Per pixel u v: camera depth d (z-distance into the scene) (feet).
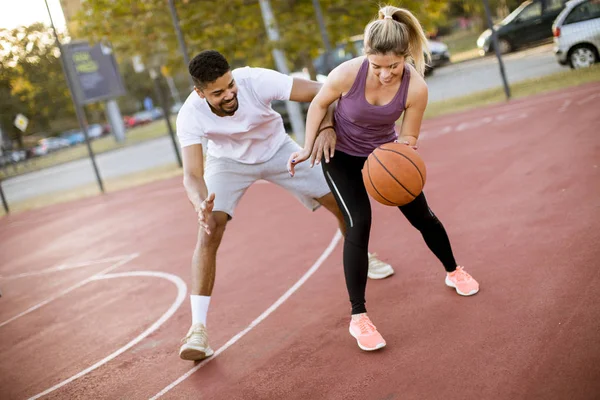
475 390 10.01
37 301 22.29
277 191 31.83
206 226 12.34
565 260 14.12
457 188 23.07
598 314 11.39
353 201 12.53
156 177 49.39
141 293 20.21
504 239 16.47
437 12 45.39
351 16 44.62
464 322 12.46
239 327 15.15
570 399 9.16
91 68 51.11
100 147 115.44
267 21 42.88
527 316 12.03
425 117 44.70
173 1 39.65
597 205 16.98
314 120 12.51
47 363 15.78
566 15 45.39
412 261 16.69
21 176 93.56
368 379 11.20
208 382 12.60
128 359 14.80
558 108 33.53
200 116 13.34
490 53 61.93
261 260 20.45
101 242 30.37
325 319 14.38
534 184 20.65
